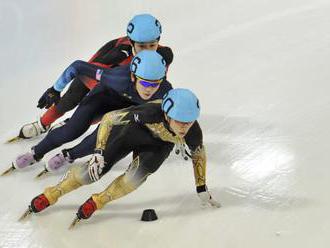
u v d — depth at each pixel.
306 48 18.58
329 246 9.39
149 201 11.16
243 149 12.95
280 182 11.51
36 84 16.44
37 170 12.48
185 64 17.92
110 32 19.69
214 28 20.64
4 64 17.22
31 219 10.63
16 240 10.09
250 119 14.33
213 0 22.53
